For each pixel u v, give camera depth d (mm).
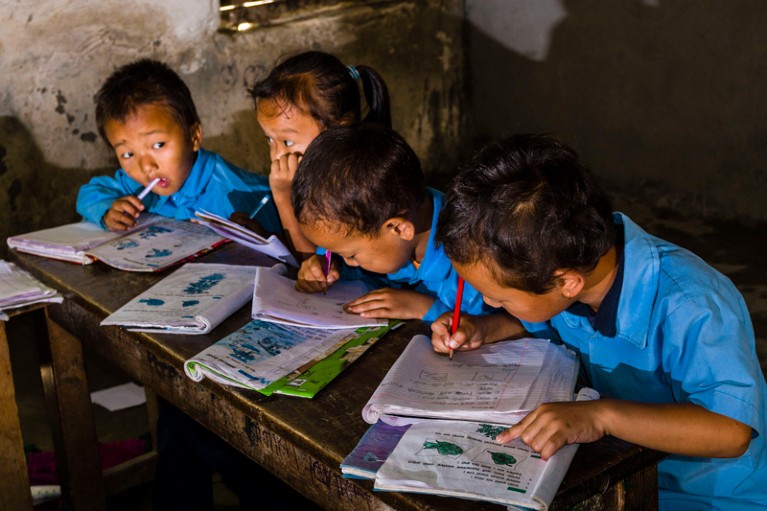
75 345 2244
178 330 1687
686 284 1357
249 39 4230
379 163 1521
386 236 1564
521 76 4977
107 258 2078
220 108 4223
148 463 2486
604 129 4680
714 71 4160
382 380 1450
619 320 1396
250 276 1898
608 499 1267
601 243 1250
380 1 4730
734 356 1294
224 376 1486
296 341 1603
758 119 4062
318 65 2014
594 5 4535
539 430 1200
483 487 1124
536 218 1202
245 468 1971
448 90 5160
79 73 3760
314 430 1333
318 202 1521
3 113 3604
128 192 2479
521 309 1307
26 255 2201
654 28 4324
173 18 3971
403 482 1145
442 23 5020
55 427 2322
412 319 1692
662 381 1442
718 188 4289
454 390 1354
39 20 3598
